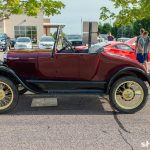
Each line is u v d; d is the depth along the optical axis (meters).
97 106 7.80
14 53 7.46
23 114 7.08
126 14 17.17
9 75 7.09
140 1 16.61
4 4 13.98
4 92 7.02
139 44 12.82
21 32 54.03
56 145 5.28
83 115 7.02
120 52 14.51
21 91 8.07
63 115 7.01
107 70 7.31
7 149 5.12
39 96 8.69
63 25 7.43
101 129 6.08
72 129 6.07
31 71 7.35
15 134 5.80
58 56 7.26
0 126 6.25
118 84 7.12
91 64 7.28
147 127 6.22
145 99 7.17
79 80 7.36
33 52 7.56
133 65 7.29
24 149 5.12
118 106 7.16
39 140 5.50
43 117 6.86
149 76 7.30
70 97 8.66
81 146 5.23
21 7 14.23
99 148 5.15
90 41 9.05
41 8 14.81
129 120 6.68
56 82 7.31
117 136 5.70
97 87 7.36
